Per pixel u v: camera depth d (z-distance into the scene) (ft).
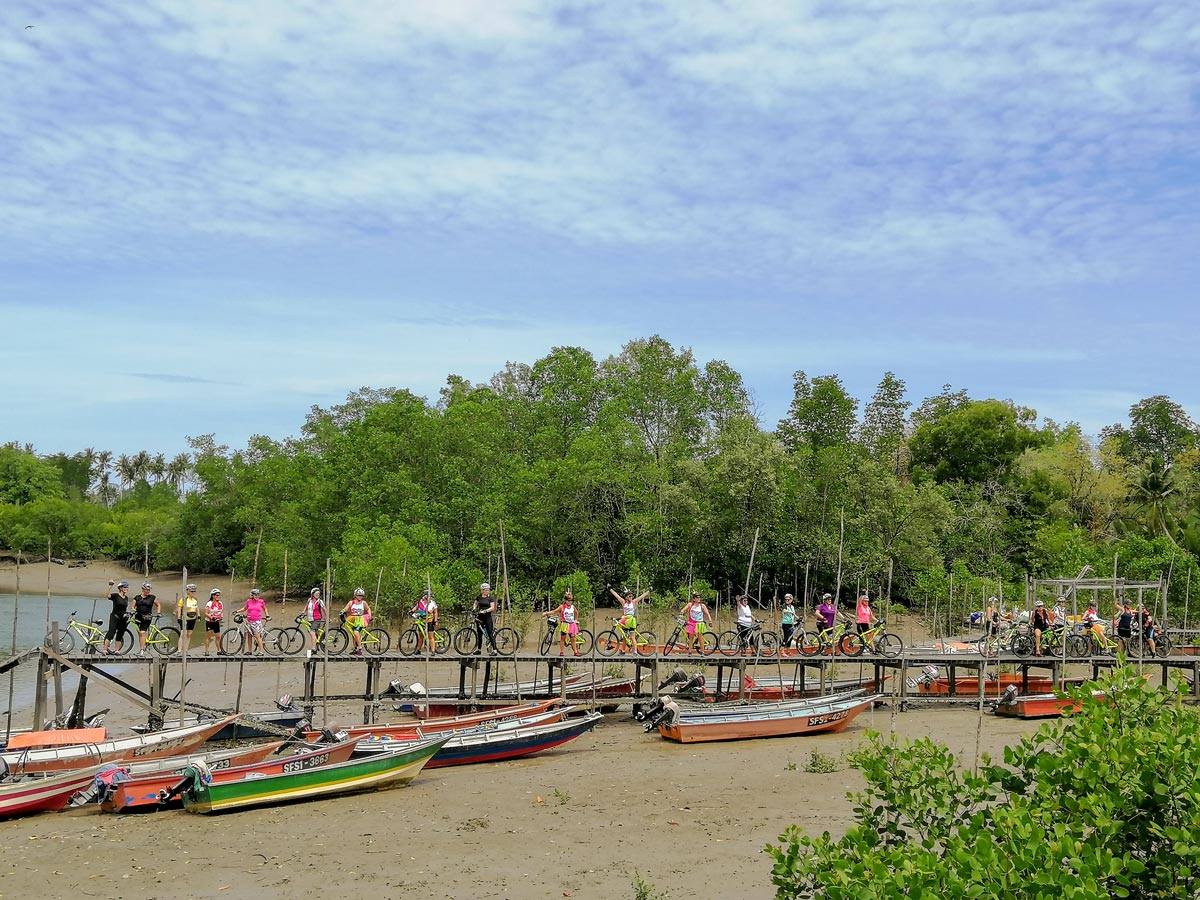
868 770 36.99
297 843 70.13
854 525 219.20
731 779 89.66
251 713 110.32
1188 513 244.42
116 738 94.94
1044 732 35.76
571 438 263.08
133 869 64.44
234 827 74.64
